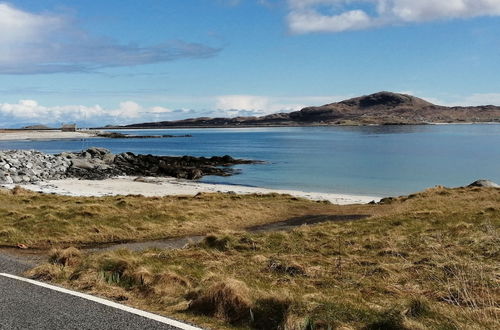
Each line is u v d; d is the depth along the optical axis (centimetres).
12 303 707
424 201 2830
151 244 1563
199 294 737
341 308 659
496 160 8656
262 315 655
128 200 2605
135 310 679
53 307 686
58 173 6112
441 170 7062
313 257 1238
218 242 1431
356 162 8456
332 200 4056
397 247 1334
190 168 6806
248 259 1202
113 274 890
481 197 2833
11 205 2378
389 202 3203
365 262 1154
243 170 7194
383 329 605
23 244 1448
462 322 623
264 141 18175
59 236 1595
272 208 2792
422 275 991
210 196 3294
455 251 1218
